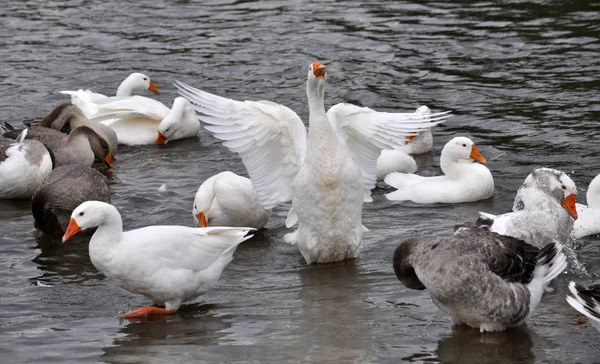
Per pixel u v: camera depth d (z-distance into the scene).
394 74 23.05
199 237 11.62
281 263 13.24
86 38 26.92
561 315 11.19
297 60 24.38
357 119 13.59
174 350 10.41
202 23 28.30
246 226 14.30
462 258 10.16
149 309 11.48
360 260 13.20
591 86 21.64
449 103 20.98
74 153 17.52
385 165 16.81
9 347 10.52
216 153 18.84
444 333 10.70
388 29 26.94
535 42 25.27
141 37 26.95
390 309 11.47
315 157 12.62
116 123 19.78
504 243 10.56
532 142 18.34
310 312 11.43
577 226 13.83
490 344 10.39
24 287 12.40
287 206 15.76
